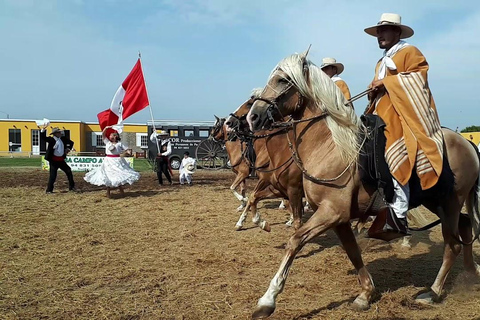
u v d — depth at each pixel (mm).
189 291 4668
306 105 4211
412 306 4262
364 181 3908
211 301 4355
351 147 3906
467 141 4531
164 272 5336
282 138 5930
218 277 5148
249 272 5352
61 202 11344
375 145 3990
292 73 4094
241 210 9945
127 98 13961
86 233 7520
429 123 4105
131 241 6988
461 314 4062
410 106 4055
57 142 13320
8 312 4074
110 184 11875
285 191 6137
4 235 7312
